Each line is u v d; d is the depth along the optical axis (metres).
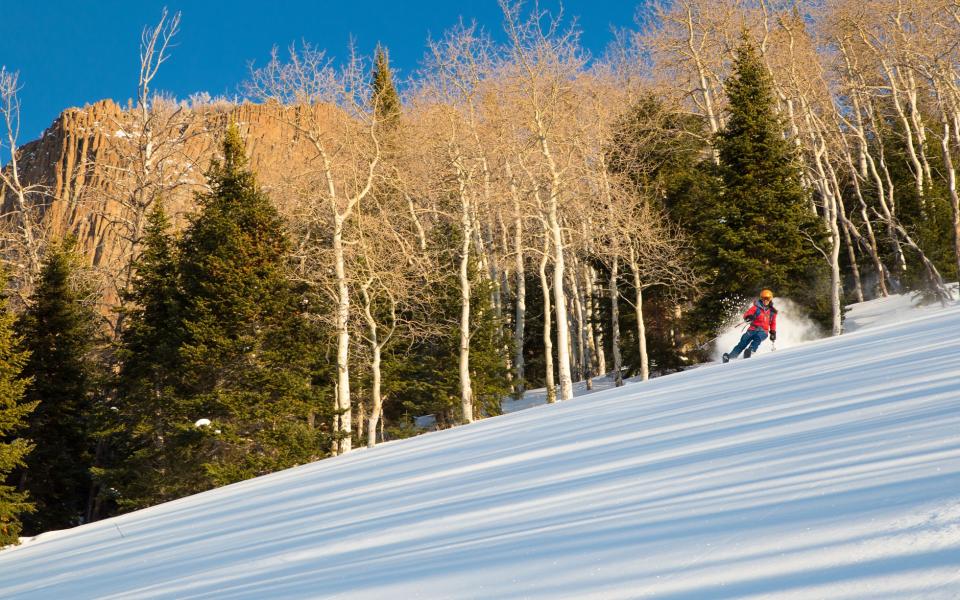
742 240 30.27
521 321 40.69
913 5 36.72
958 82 38.31
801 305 30.22
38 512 31.95
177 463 26.73
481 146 30.69
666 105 38.09
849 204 48.09
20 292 35.62
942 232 36.75
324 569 2.90
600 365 47.34
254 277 27.38
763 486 2.43
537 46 28.56
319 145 29.33
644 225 32.19
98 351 34.84
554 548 2.21
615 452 4.49
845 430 3.27
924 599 1.13
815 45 44.34
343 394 28.64
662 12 44.97
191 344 27.33
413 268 30.33
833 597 1.25
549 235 28.95
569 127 29.83
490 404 35.19
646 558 1.82
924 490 1.82
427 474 6.10
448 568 2.28
